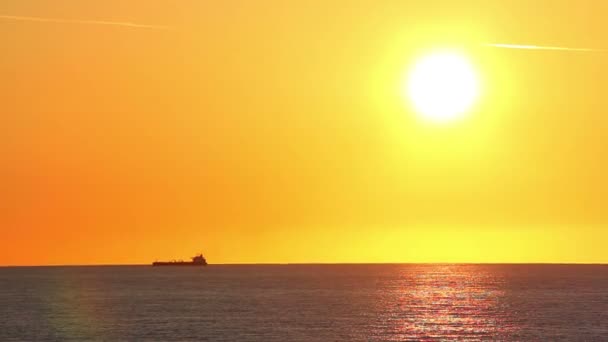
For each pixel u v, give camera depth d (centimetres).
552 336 19350
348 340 18575
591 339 18900
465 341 18500
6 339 19188
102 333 19962
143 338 19025
